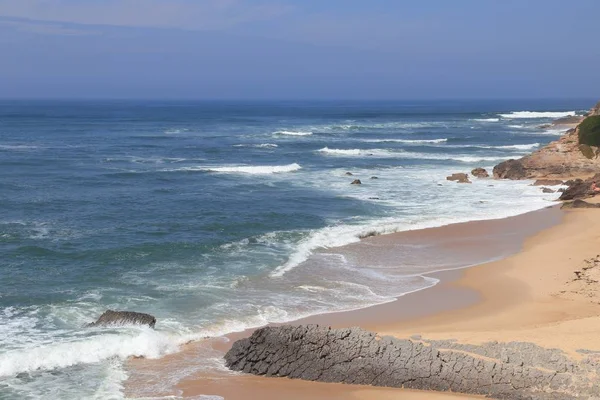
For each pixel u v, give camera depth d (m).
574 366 13.03
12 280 20.75
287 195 37.84
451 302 19.09
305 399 13.12
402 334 15.23
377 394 13.27
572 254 23.91
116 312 17.05
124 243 25.55
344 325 17.12
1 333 16.28
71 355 14.94
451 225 29.83
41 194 36.34
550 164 44.72
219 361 15.00
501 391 12.94
